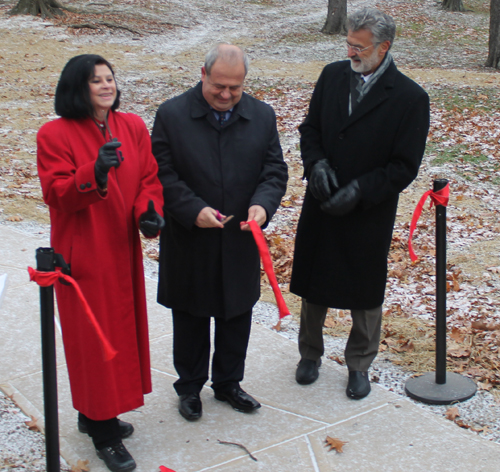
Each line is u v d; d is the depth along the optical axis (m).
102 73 2.49
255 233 2.73
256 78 15.69
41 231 5.98
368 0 30.11
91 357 2.60
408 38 23.89
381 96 3.09
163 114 2.98
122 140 2.67
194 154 2.94
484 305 4.75
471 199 7.54
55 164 2.49
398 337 4.18
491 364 3.83
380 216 3.25
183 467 2.82
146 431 3.09
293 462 2.86
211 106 2.93
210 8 27.34
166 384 3.53
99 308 2.59
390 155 3.18
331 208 3.10
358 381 3.41
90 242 2.55
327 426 3.14
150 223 2.54
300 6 29.33
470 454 2.92
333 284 3.32
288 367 3.73
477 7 29.72
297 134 10.73
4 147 9.30
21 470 2.73
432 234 6.43
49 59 17.55
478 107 12.20
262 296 4.86
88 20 22.33
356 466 2.83
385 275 3.34
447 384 3.51
